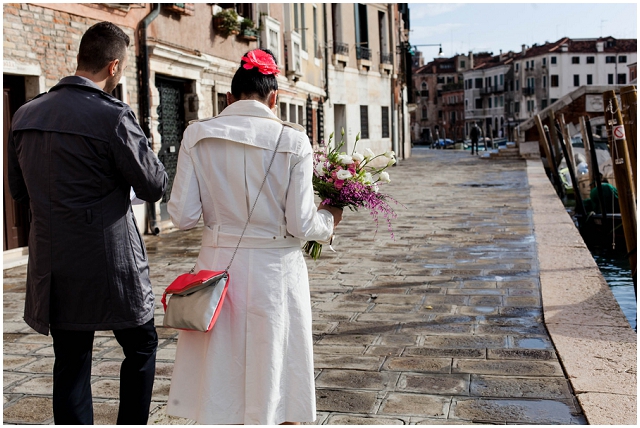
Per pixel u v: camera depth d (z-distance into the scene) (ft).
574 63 327.06
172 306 8.45
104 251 8.91
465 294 20.18
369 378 13.48
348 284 21.99
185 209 8.68
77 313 8.92
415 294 20.40
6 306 19.94
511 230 32.63
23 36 26.66
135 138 8.95
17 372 14.35
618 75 328.08
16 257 26.63
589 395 12.05
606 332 15.57
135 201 9.75
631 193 27.04
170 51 36.78
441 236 31.60
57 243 8.81
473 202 45.27
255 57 8.83
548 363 13.97
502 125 365.40
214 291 8.32
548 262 23.99
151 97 35.24
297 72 65.21
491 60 390.63
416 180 66.54
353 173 9.60
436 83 411.34
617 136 27.12
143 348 9.62
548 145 77.00
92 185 8.83
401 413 11.78
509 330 16.40
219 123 8.66
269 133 8.58
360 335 16.35
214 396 8.52
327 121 82.07
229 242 8.68
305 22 71.77
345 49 87.66
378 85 100.07
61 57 28.99
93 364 14.75
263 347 8.50
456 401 12.23
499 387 12.82
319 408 12.07
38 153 8.86
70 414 9.15
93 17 31.04
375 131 99.09
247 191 8.57
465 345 15.35
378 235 32.50
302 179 8.60
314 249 10.18
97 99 8.95
